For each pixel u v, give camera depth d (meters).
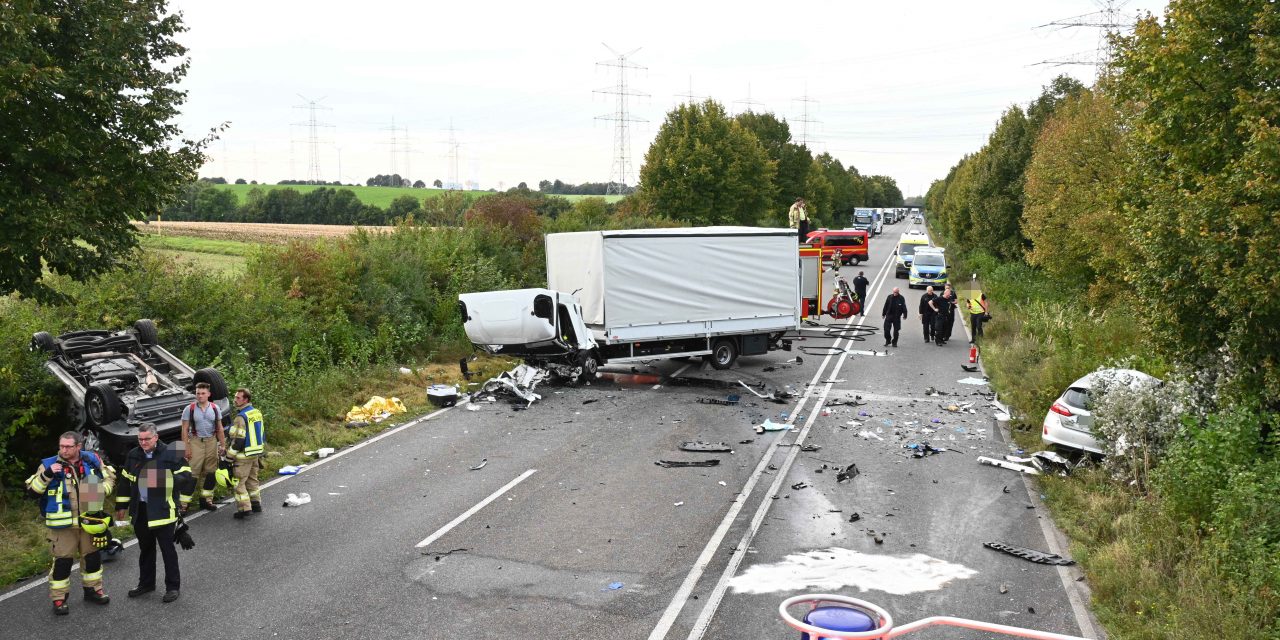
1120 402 10.95
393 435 14.06
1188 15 9.02
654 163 48.81
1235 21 8.83
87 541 7.32
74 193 9.95
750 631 6.89
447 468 12.01
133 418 10.44
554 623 7.03
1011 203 39.50
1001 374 18.97
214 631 6.88
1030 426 14.40
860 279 32.34
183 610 7.29
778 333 21.69
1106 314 20.50
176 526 8.08
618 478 11.48
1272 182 7.56
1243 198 8.14
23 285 10.24
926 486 11.20
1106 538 8.97
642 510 10.10
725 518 9.83
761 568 8.30
